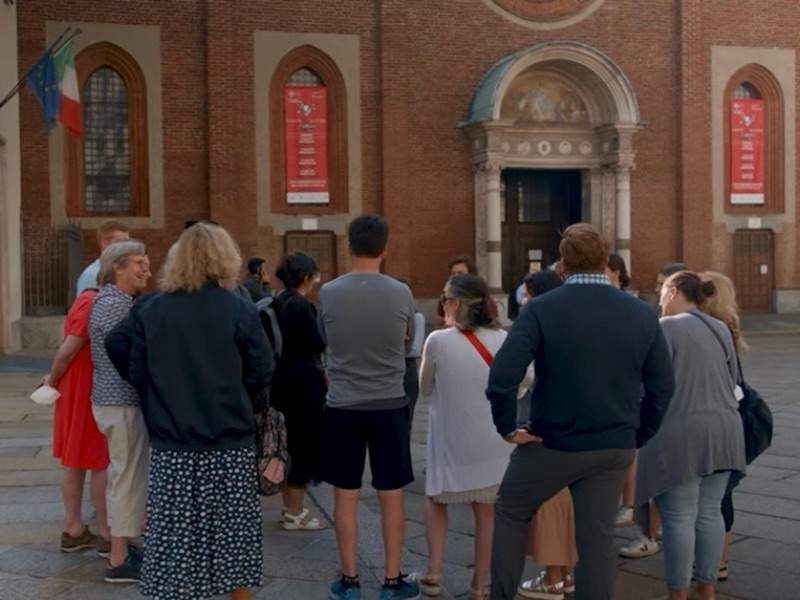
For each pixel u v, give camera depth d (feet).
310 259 26.30
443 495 21.11
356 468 20.81
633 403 17.47
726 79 102.73
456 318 21.36
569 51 94.32
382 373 20.62
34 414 45.03
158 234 89.76
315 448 25.79
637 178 100.89
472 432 20.98
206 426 16.90
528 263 102.12
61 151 86.79
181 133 90.02
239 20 90.79
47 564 22.81
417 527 27.07
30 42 85.46
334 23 93.35
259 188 92.07
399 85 94.43
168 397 16.94
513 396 17.30
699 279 21.21
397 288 20.76
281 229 92.89
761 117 104.12
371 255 20.74
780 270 105.50
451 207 96.12
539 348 17.38
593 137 99.45
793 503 29.50
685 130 101.14
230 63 90.33
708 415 19.80
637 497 20.30
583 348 17.08
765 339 89.76
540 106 98.02
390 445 20.71
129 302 21.26
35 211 86.12
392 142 94.38
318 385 25.86
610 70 95.55
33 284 82.07
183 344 16.97
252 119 91.50
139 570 21.54
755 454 21.77
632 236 100.73
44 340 76.48
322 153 93.71
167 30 89.35
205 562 16.93
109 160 89.20
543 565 21.26
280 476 19.21
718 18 102.32
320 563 23.59
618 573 23.34
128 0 88.28
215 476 16.98
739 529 26.89
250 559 17.20
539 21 97.76
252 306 17.61
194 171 90.43
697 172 101.76
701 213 102.06
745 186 103.96
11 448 36.40
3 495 29.40
